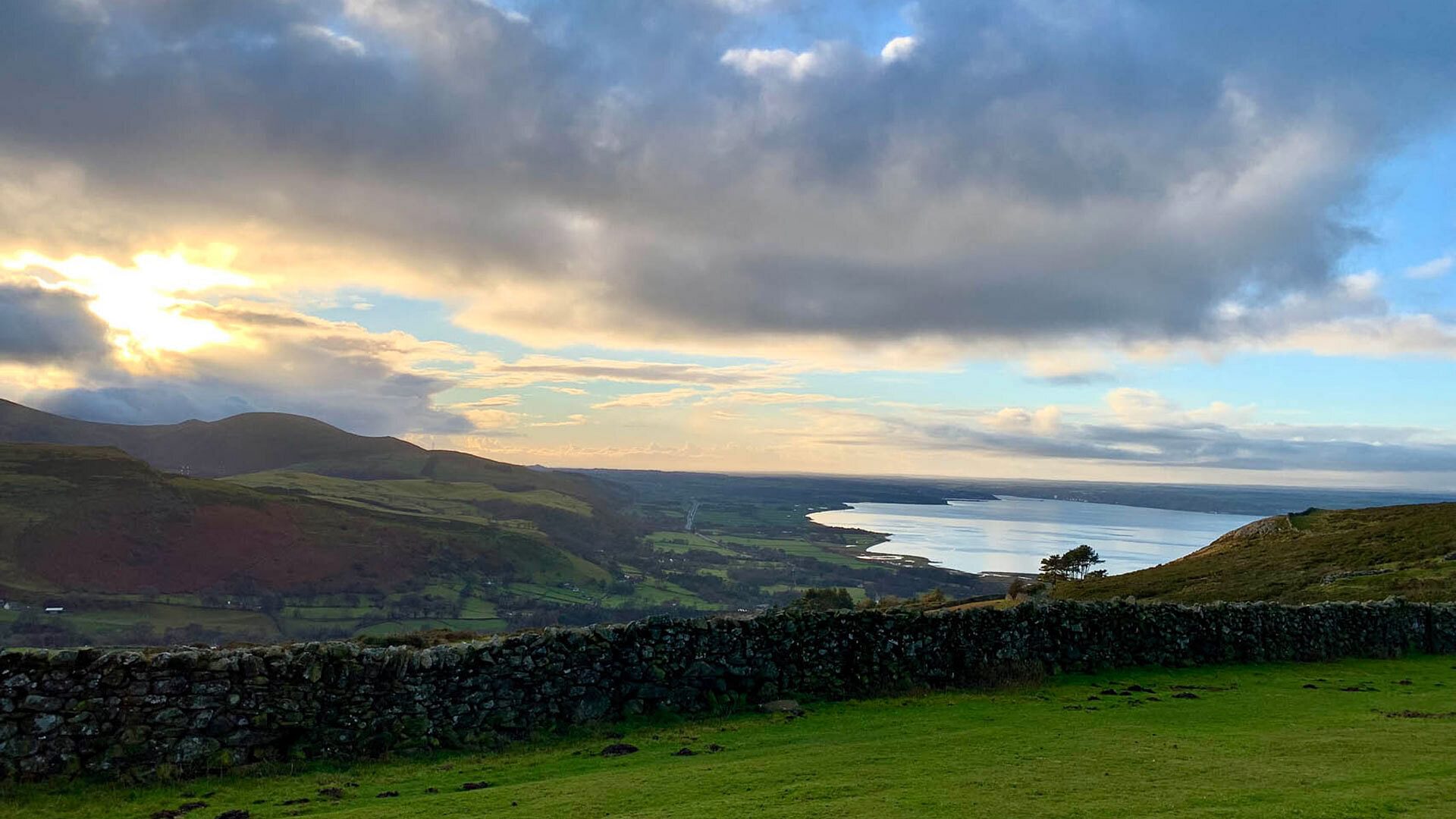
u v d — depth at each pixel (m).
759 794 12.30
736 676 19.98
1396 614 29.11
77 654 14.66
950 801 11.41
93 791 13.91
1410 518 65.06
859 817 10.71
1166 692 21.45
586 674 18.56
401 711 16.55
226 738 15.21
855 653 21.45
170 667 15.12
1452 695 20.73
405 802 13.08
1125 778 12.48
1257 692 21.30
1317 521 73.12
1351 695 20.78
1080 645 24.34
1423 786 11.56
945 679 22.09
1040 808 10.95
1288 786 11.70
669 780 13.48
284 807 13.12
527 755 16.30
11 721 14.08
